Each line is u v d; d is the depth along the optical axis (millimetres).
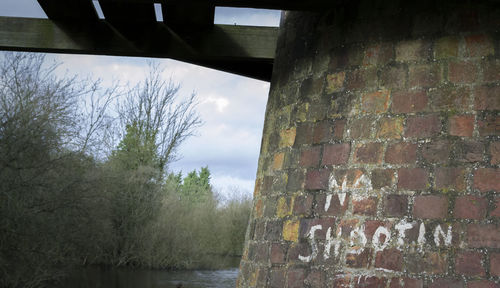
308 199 3465
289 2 3805
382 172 3201
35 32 5254
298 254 3389
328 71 3674
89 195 12695
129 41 5223
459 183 2982
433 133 3123
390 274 3000
